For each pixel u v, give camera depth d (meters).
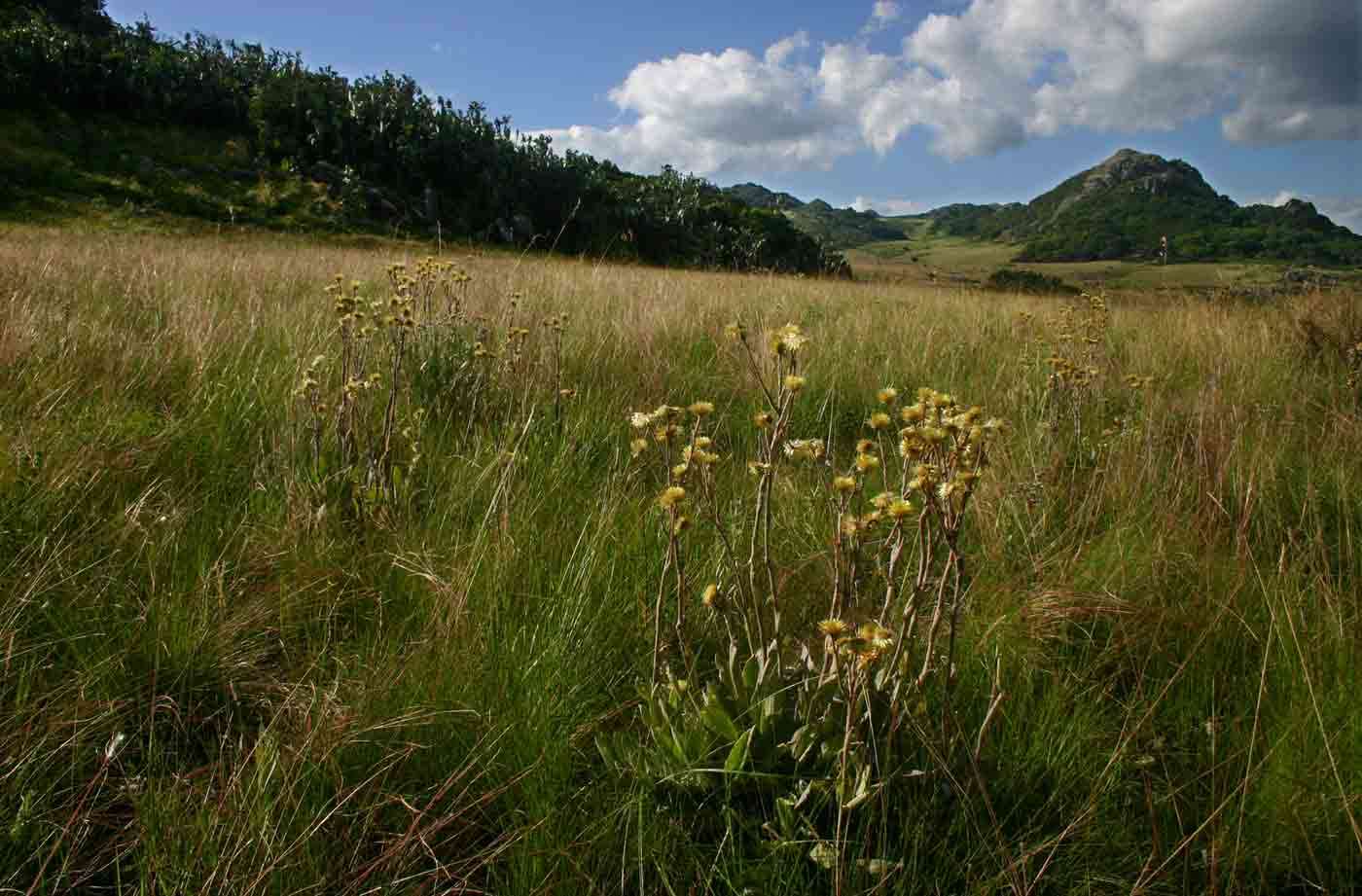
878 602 2.30
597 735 1.81
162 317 4.75
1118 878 1.51
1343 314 5.99
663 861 1.52
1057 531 2.93
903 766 1.66
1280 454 3.38
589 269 10.98
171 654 1.95
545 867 1.49
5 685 1.76
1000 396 4.61
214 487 2.82
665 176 38.50
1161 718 1.94
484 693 1.88
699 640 2.15
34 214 21.11
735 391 4.64
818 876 1.49
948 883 1.48
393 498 2.83
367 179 30.75
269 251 12.77
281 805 1.55
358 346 3.70
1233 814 1.62
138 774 1.63
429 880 1.49
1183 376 5.29
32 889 1.34
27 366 3.43
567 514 2.84
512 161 32.72
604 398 4.20
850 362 5.22
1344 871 1.57
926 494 1.54
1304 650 2.03
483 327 4.58
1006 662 2.05
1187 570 2.57
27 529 2.29
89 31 43.22
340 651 2.09
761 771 1.67
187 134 31.38
